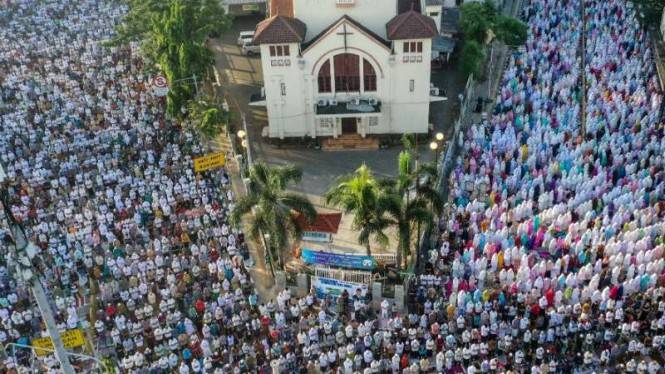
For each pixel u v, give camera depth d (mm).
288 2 69062
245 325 46812
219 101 71125
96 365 42750
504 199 54438
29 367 44062
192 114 66062
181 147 65062
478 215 52969
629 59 74438
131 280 49281
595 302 45875
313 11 65000
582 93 68875
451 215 53469
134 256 50562
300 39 62906
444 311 46500
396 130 68312
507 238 50500
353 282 48500
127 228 53906
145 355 44688
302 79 65438
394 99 66500
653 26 80625
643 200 53406
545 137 60719
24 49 86500
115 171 60625
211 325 46312
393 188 47500
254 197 47781
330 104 66250
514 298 46656
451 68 79312
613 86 69000
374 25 65500
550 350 43500
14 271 49625
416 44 63375
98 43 86000
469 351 43219
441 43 77812
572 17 85062
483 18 75188
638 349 43250
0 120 70812
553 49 77812
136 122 68938
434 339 44844
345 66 65062
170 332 45219
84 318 47969
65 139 66500
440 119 70625
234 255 51469
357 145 67688
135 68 79562
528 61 76125
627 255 47500
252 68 82000
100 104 72625
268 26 63250
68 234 53031
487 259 49281
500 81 77062
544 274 48000
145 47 75438
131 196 57250
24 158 64375
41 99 73188
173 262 50438
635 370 42562
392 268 50094
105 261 52250
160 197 57719
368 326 44562
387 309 46344
